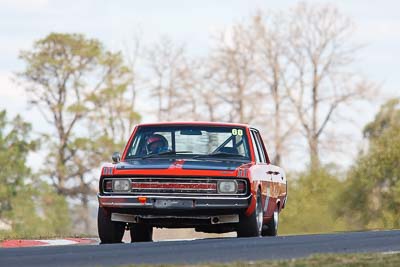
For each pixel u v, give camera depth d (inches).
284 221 6318.9
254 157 1696.6
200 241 1428.4
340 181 6333.7
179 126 1712.6
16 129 6776.6
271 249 1253.7
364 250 1254.3
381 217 5940.0
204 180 1585.9
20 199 6550.2
